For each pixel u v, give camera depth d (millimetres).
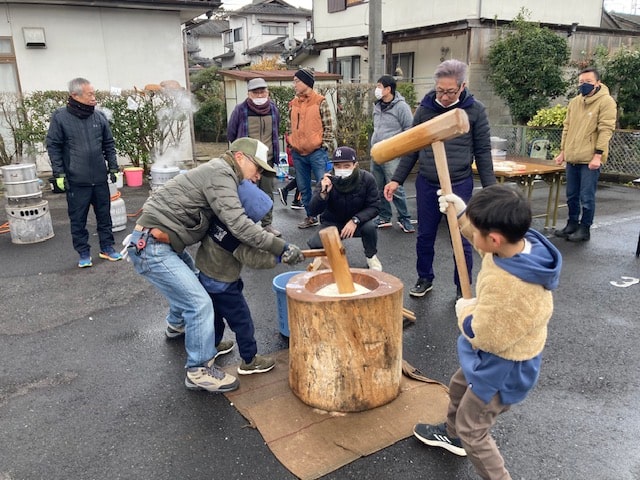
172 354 3496
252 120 6074
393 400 2848
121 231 6559
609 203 7996
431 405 2805
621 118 10594
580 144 5656
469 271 4059
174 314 3586
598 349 3461
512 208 1718
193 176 2812
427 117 3818
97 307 4277
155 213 2811
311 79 6086
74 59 10375
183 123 10750
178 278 2828
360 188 4367
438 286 4574
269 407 2820
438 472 2334
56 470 2410
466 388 2238
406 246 5816
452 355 3400
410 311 4031
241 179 2855
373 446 2488
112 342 3674
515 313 1768
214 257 2922
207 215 2861
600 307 4141
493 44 12203
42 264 5344
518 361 1886
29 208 5984
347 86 10352
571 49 13086
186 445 2557
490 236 1774
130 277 4949
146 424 2730
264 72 12312
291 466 2371
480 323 1820
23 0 9562
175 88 10422
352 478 2305
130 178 9445
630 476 2314
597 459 2424
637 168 9398
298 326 2725
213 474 2357
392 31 13773
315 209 4316
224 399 2939
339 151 4223
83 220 5117
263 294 4461
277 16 33500
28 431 2701
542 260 1789
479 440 2037
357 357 2664
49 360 3432
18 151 9453
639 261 5250
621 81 10453
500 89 12094
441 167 2488
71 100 4871
